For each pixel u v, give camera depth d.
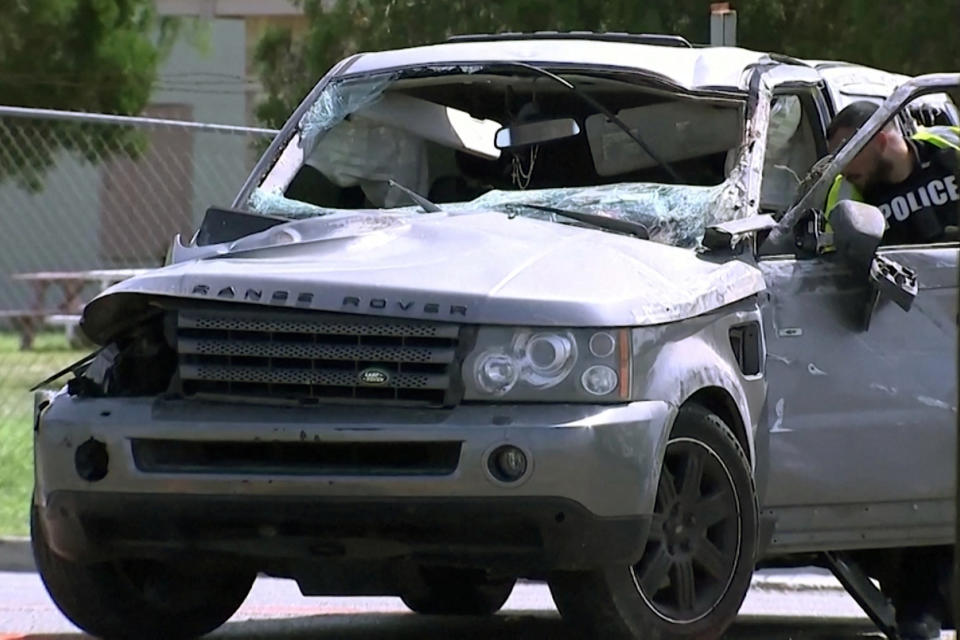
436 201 22.19
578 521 16.47
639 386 17.00
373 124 22.48
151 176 39.53
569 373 16.70
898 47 38.75
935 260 20.34
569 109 21.73
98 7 53.31
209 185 39.59
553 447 16.33
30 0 52.19
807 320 19.44
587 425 16.48
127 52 54.03
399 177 22.36
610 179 21.42
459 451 16.44
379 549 16.95
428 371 16.78
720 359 18.14
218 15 81.06
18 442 37.19
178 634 20.66
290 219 19.89
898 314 20.00
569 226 19.25
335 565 17.88
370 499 16.58
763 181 21.08
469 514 16.45
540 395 16.67
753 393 18.70
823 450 19.38
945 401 20.11
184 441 17.19
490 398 16.69
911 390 19.94
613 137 21.41
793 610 26.50
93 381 18.16
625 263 17.86
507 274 17.23
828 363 19.48
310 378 17.06
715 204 19.72
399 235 18.52
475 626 23.41
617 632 17.47
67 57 53.41
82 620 19.78
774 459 19.08
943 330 20.23
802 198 19.84
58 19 52.81
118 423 17.42
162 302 17.66
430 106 22.39
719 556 18.19
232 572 20.62
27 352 43.84
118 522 17.59
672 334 17.52
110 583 19.59
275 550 17.27
